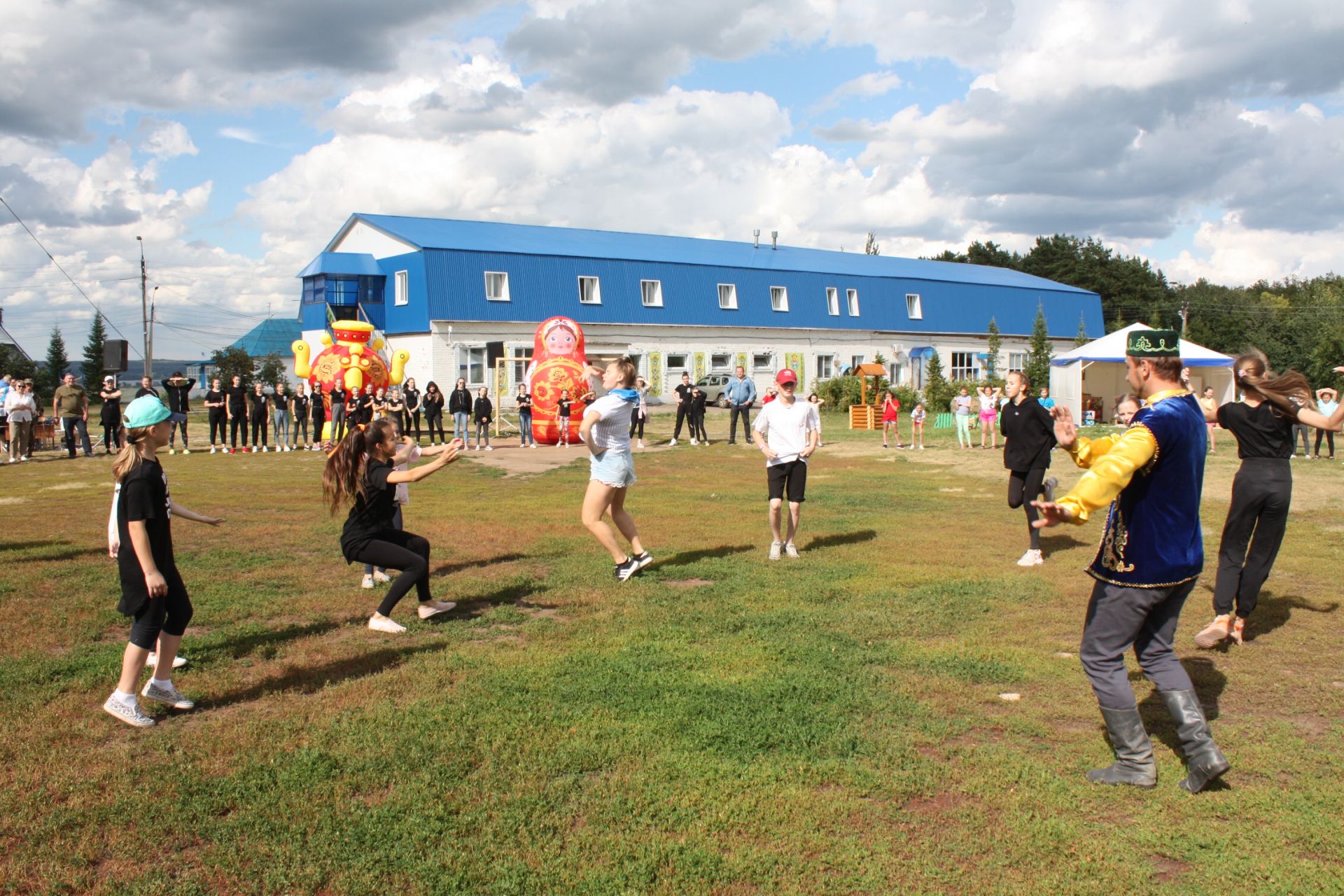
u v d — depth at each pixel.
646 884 3.58
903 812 4.14
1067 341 61.25
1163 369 4.33
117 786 4.36
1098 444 4.68
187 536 10.95
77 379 22.02
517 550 10.05
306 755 4.66
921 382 54.16
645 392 41.34
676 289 46.00
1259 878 3.61
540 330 26.95
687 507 13.48
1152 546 4.28
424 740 4.84
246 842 3.88
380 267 42.69
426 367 39.91
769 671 5.96
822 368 51.00
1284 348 72.00
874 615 7.27
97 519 12.14
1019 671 5.95
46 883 3.58
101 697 5.51
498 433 29.78
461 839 3.90
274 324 80.06
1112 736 4.45
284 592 8.17
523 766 4.54
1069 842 3.88
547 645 6.55
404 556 7.02
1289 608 7.54
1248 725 5.09
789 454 9.46
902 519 12.30
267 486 16.36
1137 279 86.00
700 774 4.48
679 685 5.68
